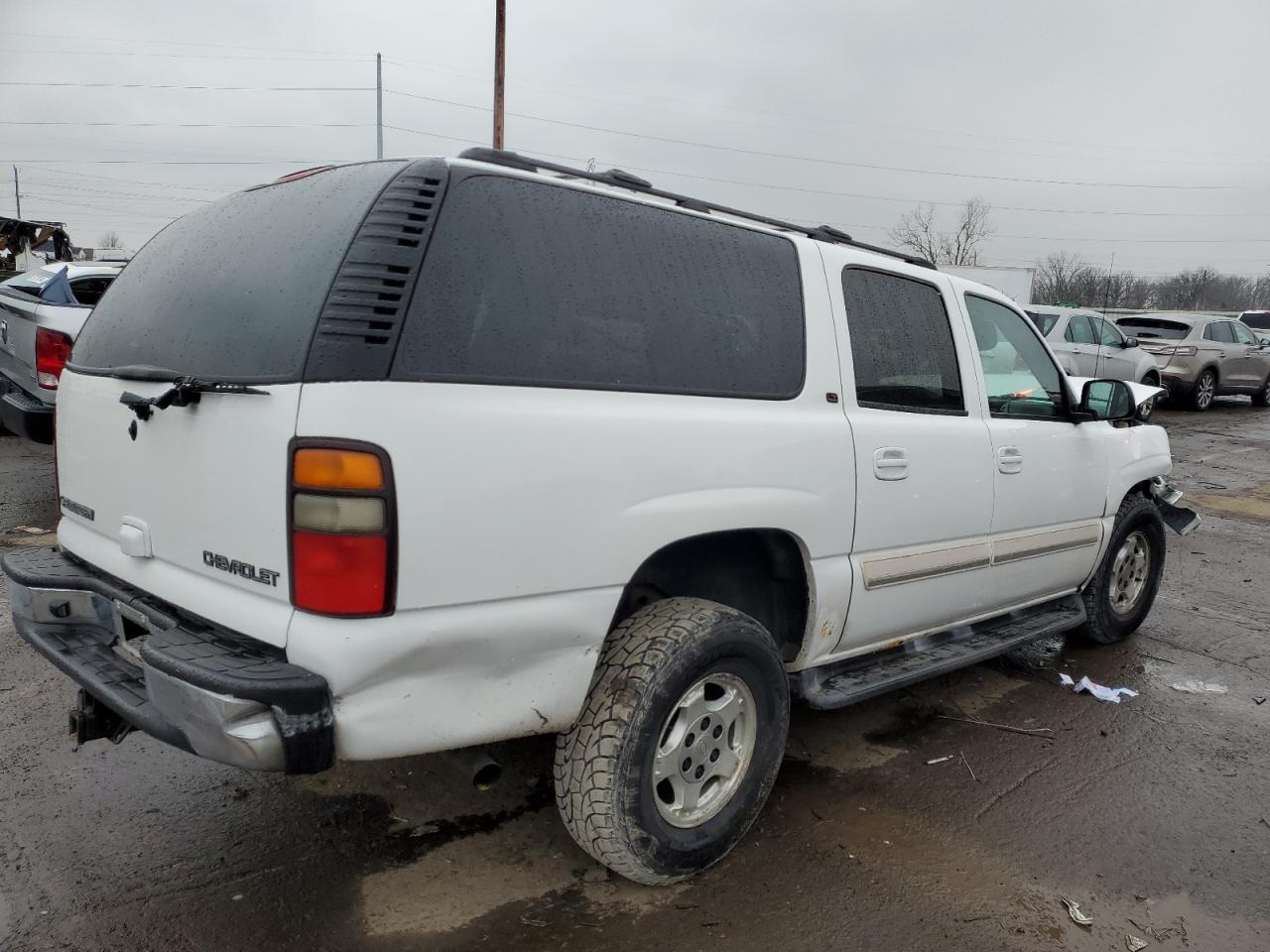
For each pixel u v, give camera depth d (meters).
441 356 2.19
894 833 3.15
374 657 2.08
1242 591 6.58
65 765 3.34
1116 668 4.91
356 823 3.05
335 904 2.63
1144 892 2.88
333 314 2.10
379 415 2.06
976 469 3.72
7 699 3.85
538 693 2.38
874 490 3.25
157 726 2.24
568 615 2.38
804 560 3.06
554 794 3.28
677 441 2.61
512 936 2.54
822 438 3.04
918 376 3.58
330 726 2.10
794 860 2.96
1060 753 3.84
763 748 2.93
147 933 2.48
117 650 2.70
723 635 2.68
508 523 2.25
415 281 2.18
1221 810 3.41
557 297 2.45
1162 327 18.62
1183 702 4.46
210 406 2.26
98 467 2.75
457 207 2.31
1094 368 16.09
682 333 2.74
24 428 6.64
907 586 3.47
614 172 2.79
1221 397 21.12
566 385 2.41
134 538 2.54
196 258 2.69
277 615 2.14
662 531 2.57
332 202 2.38
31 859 2.78
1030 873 2.95
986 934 2.64
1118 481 4.77
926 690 4.48
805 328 3.12
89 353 2.93
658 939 2.55
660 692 2.53
